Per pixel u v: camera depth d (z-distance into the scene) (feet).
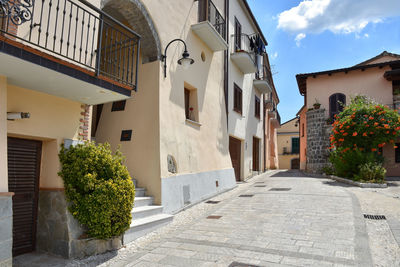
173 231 19.12
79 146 16.28
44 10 14.39
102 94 15.92
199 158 30.60
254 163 58.49
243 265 12.98
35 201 16.05
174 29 27.84
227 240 16.51
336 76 58.13
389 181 40.04
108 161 16.14
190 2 31.12
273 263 12.98
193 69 31.12
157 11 25.43
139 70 25.90
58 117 16.17
